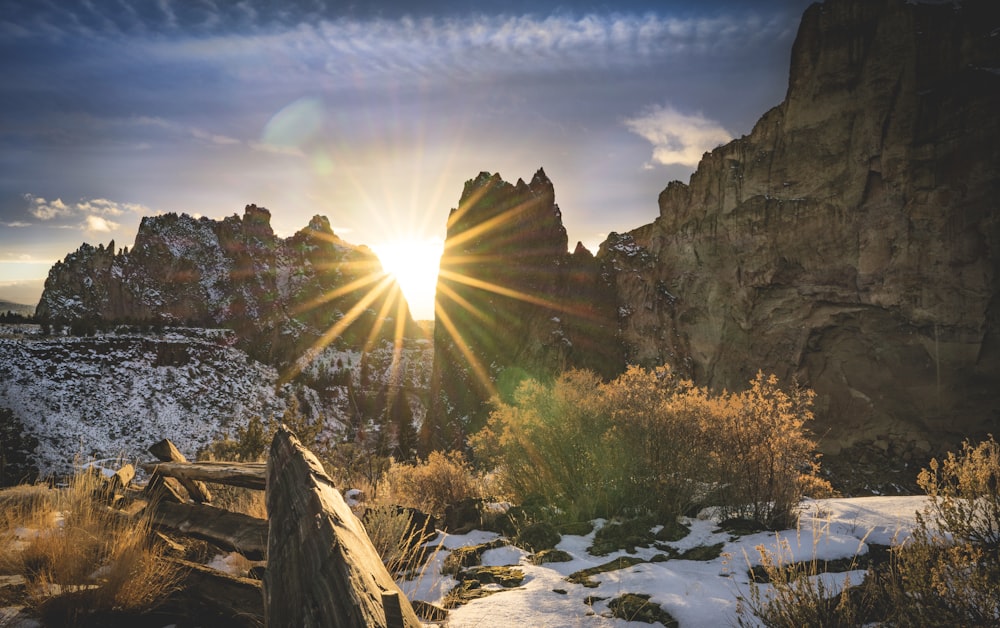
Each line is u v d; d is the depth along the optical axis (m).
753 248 43.38
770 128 44.03
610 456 6.33
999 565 2.68
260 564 3.97
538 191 82.81
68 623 2.94
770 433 5.55
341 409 164.62
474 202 85.81
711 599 3.45
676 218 53.84
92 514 4.57
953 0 38.16
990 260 33.62
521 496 7.22
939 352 34.88
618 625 3.25
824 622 2.91
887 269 36.81
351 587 2.01
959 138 34.91
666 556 4.51
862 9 39.69
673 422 6.26
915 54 37.19
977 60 36.06
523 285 72.06
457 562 4.48
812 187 40.88
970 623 2.59
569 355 57.84
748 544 4.48
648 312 54.38
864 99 38.72
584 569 4.28
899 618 2.74
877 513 4.95
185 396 118.94
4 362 100.50
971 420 33.81
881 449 36.22
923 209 35.69
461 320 75.06
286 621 2.28
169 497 4.87
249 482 4.17
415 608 3.50
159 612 3.20
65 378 104.00
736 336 45.00
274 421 12.52
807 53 41.81
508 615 3.43
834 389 38.94
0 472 6.43
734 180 46.06
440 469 7.83
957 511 3.28
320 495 2.73
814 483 5.66
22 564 3.59
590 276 62.75
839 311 39.09
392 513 5.25
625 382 7.04
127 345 122.19
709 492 6.04
